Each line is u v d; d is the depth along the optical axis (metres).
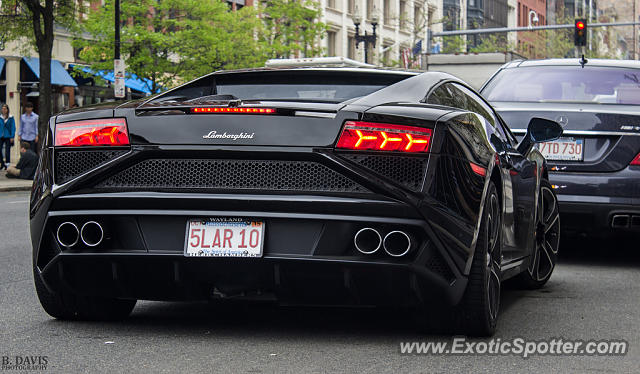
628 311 6.23
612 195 8.41
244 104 4.77
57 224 4.95
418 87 5.21
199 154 4.71
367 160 4.60
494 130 5.96
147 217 4.77
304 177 4.64
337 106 4.70
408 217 4.53
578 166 8.51
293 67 5.54
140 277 4.85
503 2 92.81
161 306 6.21
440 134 4.68
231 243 4.67
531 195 6.71
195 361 4.50
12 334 5.16
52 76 37.84
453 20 79.50
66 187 4.88
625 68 9.43
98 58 35.88
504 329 5.48
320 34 45.88
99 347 4.82
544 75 9.42
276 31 45.06
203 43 36.62
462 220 4.69
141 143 4.80
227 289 4.82
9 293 6.78
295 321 5.63
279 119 4.68
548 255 7.38
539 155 7.27
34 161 26.33
